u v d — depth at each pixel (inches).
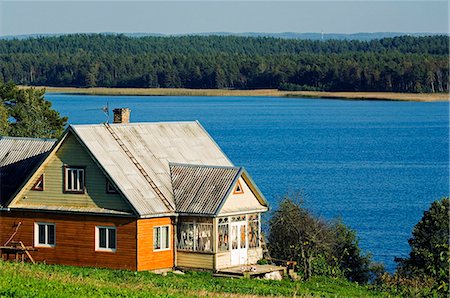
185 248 3531.0
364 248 4889.3
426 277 3553.2
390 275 3870.6
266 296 2861.7
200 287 2977.4
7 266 3080.7
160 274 3380.9
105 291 2645.2
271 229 3897.6
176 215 3518.7
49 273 2955.2
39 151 3929.6
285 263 3671.3
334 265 3868.1
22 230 3656.5
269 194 6791.3
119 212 3444.9
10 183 3791.8
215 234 3481.8
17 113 6348.4
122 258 3452.3
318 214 5285.4
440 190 7386.8
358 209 6235.2
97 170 3508.9
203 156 3919.8
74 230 3553.2
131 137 3745.1
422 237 3860.7
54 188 3595.0
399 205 6491.1
